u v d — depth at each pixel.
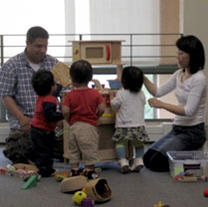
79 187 2.67
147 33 4.30
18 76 3.36
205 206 2.43
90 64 3.09
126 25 4.29
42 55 3.33
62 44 4.30
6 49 4.30
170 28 4.30
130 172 3.19
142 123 3.18
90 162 2.96
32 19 4.27
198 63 3.16
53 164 3.42
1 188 2.80
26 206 2.46
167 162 3.19
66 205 2.47
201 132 3.25
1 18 4.27
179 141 3.22
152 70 4.29
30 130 3.10
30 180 2.84
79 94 2.97
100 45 3.28
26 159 3.30
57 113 2.98
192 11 4.16
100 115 3.04
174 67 4.30
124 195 2.64
